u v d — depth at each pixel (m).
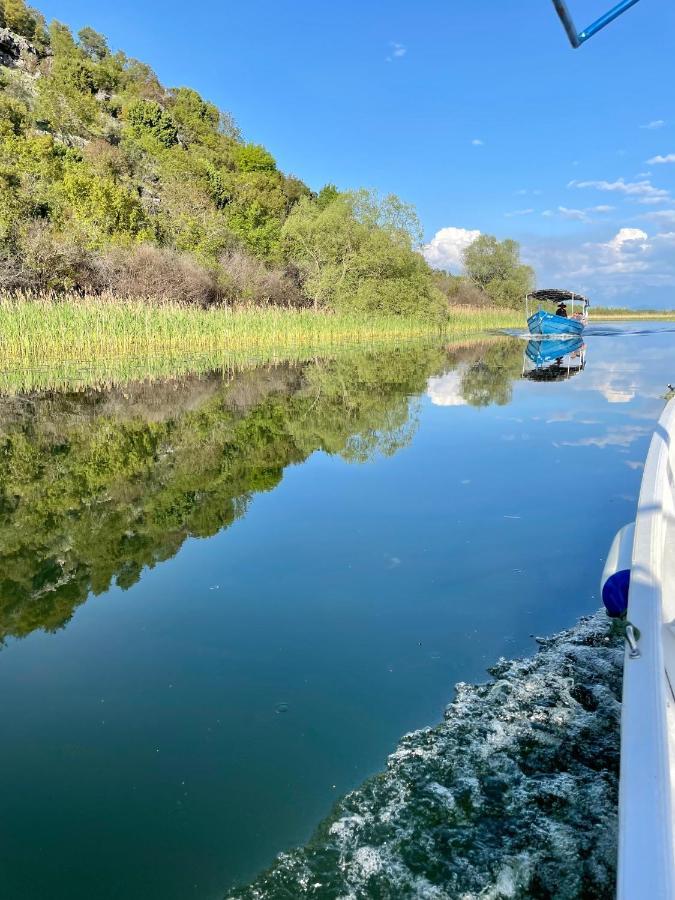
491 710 2.62
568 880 1.83
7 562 4.11
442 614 3.46
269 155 53.81
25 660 3.02
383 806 2.14
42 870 1.91
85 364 15.77
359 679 2.87
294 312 24.30
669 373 14.12
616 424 8.36
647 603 2.20
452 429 8.18
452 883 1.85
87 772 2.31
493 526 4.72
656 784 1.44
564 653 3.04
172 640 3.19
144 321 18.28
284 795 2.20
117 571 3.98
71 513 5.04
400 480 5.91
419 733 2.50
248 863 1.94
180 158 41.78
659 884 1.21
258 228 33.34
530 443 7.33
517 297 49.03
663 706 1.67
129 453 6.99
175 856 1.95
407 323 28.25
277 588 3.75
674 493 3.67
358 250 28.73
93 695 2.75
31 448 7.21
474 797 2.16
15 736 2.49
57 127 41.66
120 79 62.47
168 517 4.94
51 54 61.97
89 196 24.56
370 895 1.82
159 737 2.49
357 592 3.70
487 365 16.16
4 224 19.22
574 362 16.77
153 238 25.75
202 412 9.45
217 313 21.08
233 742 2.46
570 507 5.11
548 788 2.19
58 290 19.72
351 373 14.40
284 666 2.97
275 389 11.80
